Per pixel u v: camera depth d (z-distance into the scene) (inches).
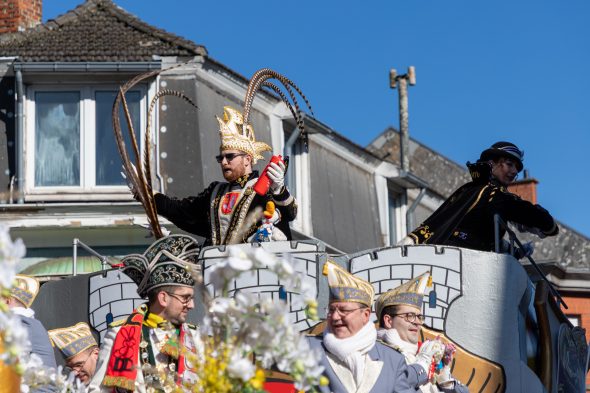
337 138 1218.6
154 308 404.2
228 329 305.0
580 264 1729.8
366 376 378.6
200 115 1040.8
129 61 1036.5
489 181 524.1
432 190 1414.9
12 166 1035.3
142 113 1040.8
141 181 474.6
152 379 383.9
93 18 1082.7
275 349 300.7
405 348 413.4
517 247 530.6
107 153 1045.2
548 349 488.4
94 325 494.6
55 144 1047.6
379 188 1279.5
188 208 496.4
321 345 383.2
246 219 480.1
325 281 460.8
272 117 1111.6
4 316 281.3
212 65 1058.1
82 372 446.0
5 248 273.4
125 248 1019.9
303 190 1149.7
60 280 504.1
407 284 420.2
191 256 410.0
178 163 1030.4
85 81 1047.6
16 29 1179.9
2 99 1048.2
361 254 470.9
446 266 468.1
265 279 458.6
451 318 464.8
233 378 303.4
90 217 1019.3
